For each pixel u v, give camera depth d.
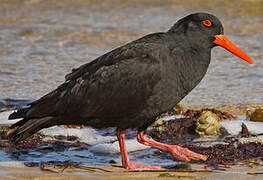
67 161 10.98
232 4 28.94
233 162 10.81
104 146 11.94
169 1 30.23
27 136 10.59
